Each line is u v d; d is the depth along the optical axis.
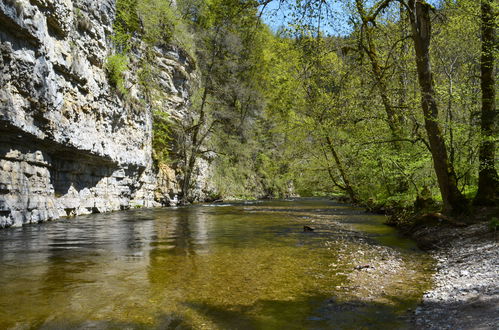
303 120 23.75
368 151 16.02
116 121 20.75
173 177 30.55
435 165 11.48
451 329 3.80
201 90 35.31
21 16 11.27
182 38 32.53
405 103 14.13
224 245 9.31
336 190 28.34
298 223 14.92
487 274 5.81
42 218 14.02
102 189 20.33
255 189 43.00
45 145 14.17
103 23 19.14
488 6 10.90
